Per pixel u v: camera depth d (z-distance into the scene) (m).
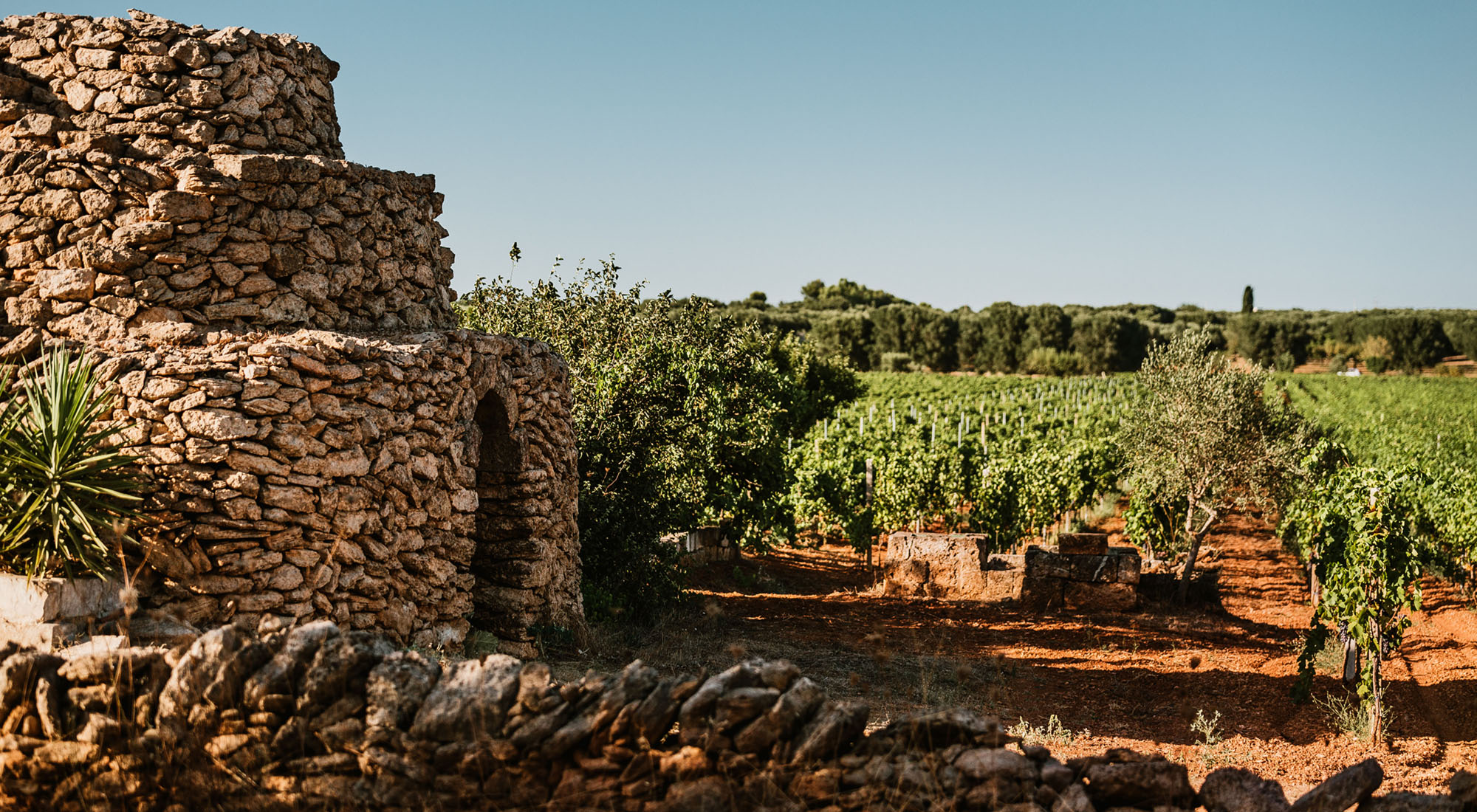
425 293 9.54
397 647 7.42
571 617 9.91
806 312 99.75
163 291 7.40
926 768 4.29
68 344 7.12
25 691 4.44
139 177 7.46
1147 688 9.64
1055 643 11.81
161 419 6.44
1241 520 25.77
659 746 4.35
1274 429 15.67
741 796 4.23
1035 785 4.30
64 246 7.40
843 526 18.70
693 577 15.53
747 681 4.43
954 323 96.56
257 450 6.56
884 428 28.33
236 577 6.44
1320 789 4.34
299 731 4.27
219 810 4.22
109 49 7.88
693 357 14.73
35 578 5.67
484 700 4.27
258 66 8.40
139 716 4.35
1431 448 26.09
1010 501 19.22
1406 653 11.48
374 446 7.30
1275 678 10.15
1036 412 38.72
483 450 9.27
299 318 7.93
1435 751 7.59
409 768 4.22
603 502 11.67
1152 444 16.34
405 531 7.70
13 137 7.68
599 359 14.55
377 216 8.73
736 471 15.84
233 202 7.68
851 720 4.36
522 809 4.23
